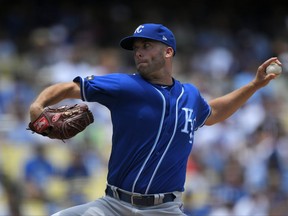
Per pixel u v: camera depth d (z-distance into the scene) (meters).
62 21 69.69
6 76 56.47
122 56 62.47
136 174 19.69
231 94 22.25
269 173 45.31
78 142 45.53
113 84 19.59
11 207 38.94
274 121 51.59
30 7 70.38
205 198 42.72
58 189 41.53
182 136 20.09
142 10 76.44
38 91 53.03
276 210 41.81
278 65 21.84
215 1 81.00
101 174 44.34
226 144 49.25
